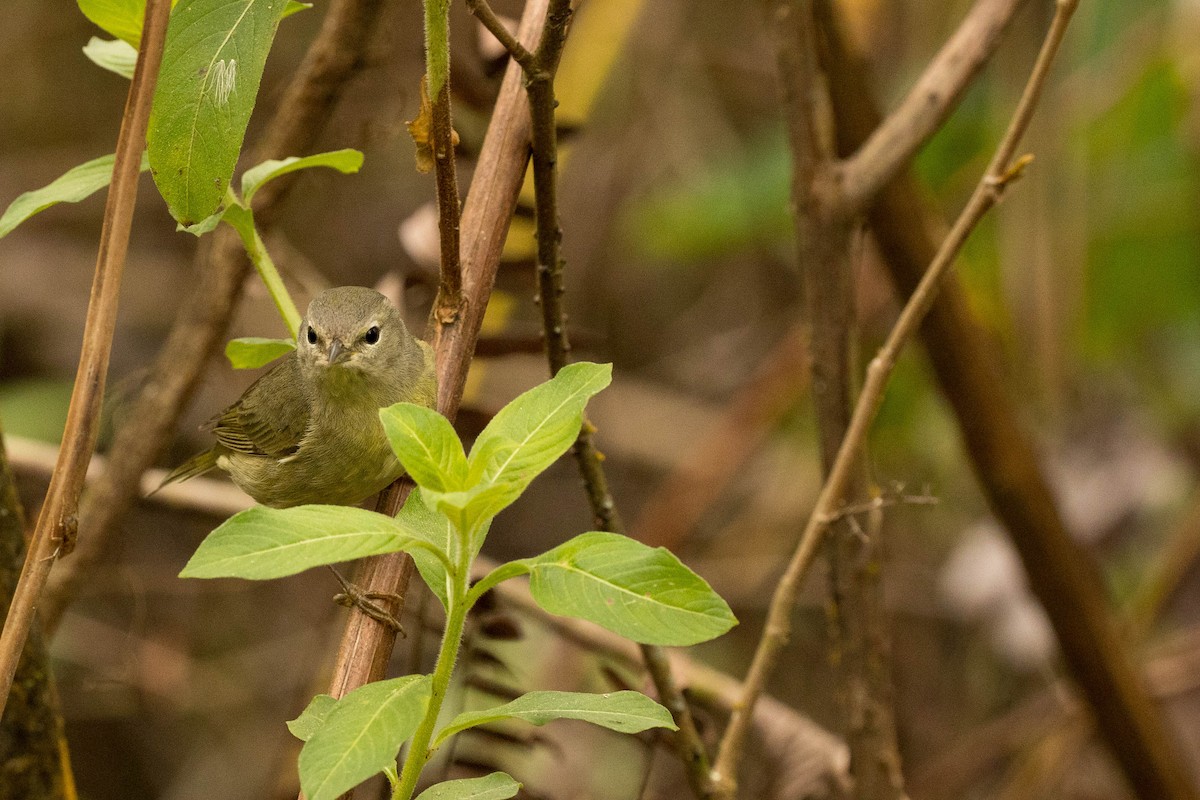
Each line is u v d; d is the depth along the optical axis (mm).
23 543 5855
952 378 8391
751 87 16906
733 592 15070
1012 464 8539
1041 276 11297
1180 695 12148
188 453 13336
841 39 8055
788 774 8422
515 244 8609
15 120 17406
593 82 11266
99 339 4359
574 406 4230
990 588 11750
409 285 8812
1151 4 11797
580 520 16547
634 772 12242
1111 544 12320
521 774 10891
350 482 8195
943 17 12172
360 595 4980
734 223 14961
